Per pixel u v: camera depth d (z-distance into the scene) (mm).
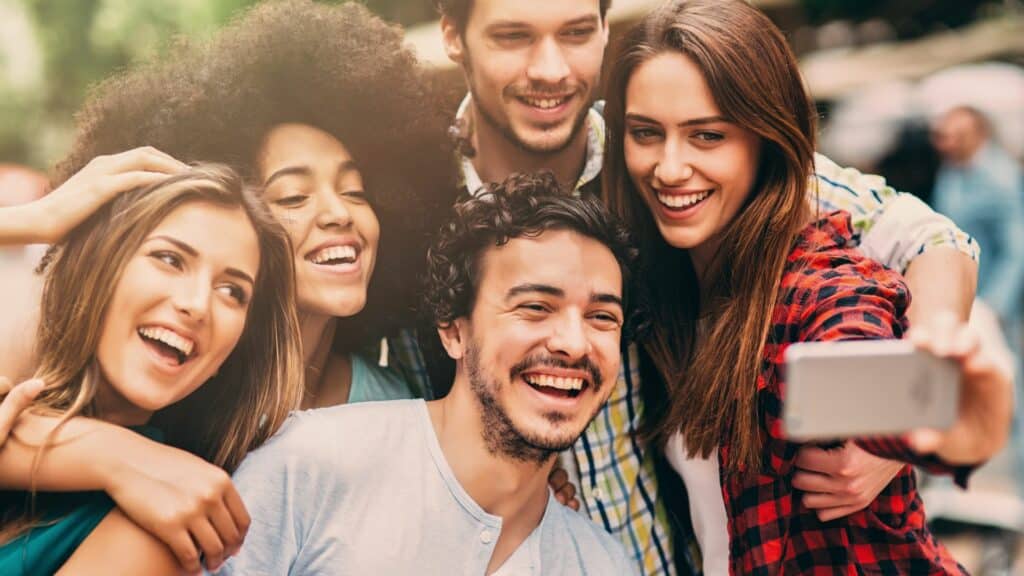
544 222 1780
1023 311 5488
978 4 7480
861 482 1863
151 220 1746
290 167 2039
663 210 2008
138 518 1608
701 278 2125
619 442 2191
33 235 1760
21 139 10102
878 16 7438
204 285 1748
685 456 2105
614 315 1792
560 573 1839
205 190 1787
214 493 1617
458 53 2355
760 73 1899
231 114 2062
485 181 2375
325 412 1845
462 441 1800
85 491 1714
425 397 2240
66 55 9547
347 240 2053
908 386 1293
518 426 1742
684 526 2215
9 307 2049
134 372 1735
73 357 1754
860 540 1985
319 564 1725
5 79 9625
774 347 1882
